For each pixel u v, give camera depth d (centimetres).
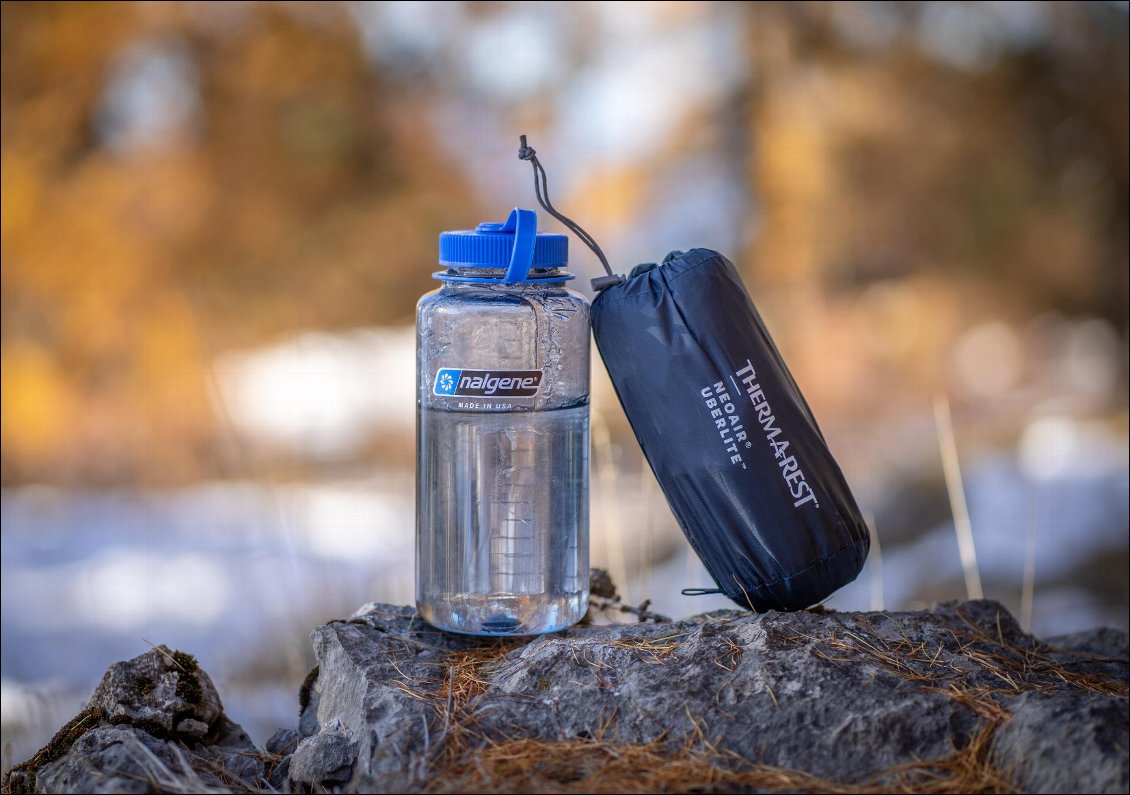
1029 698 168
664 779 162
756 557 205
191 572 596
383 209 948
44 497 804
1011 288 958
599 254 215
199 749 205
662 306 205
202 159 900
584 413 215
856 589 538
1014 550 579
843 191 909
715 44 910
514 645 212
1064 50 920
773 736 172
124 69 893
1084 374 952
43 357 861
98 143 900
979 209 934
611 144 927
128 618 532
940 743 168
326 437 859
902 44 913
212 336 898
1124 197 944
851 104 901
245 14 909
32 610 552
